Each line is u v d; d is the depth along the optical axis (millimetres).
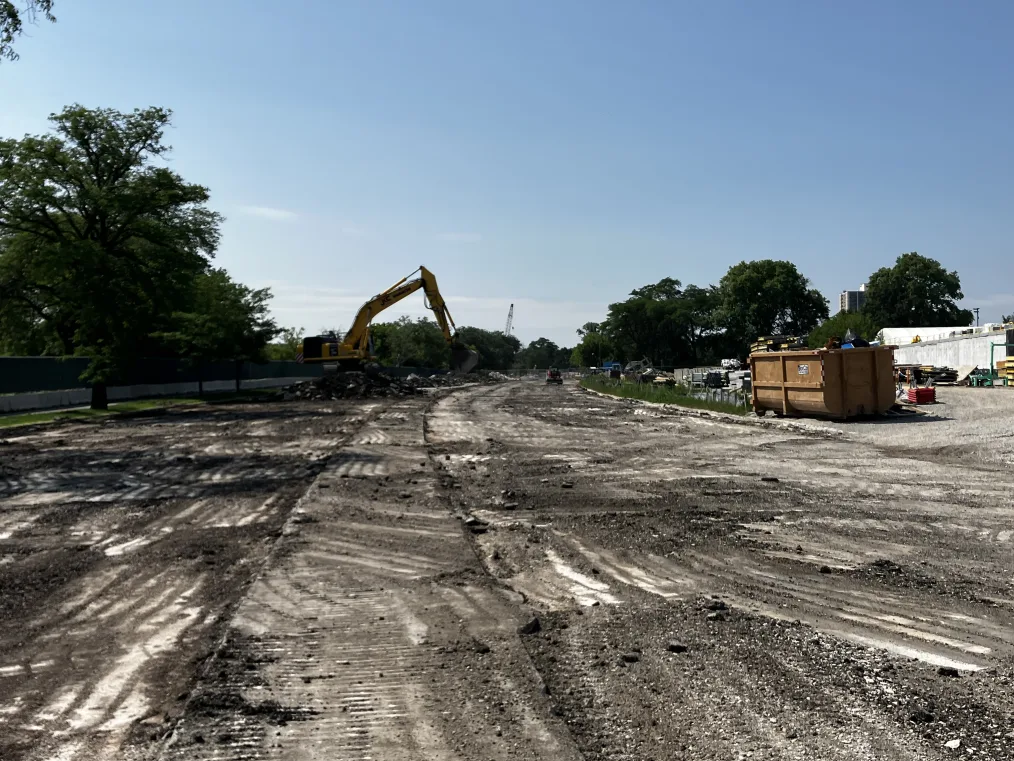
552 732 4715
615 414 36000
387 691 5355
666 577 8367
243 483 15398
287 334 88688
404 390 60625
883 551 9469
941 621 6832
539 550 9664
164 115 43875
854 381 27062
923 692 5293
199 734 4742
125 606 7520
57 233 40500
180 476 16531
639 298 142500
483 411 39062
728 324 124062
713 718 4906
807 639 6344
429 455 19875
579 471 16891
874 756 4418
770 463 17766
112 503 13398
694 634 6473
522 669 5695
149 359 54625
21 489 15180
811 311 117250
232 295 55781
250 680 5559
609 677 5578
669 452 20219
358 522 11242
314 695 5301
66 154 41062
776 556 9250
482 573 8492
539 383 100375
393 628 6660
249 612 7117
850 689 5340
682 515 11805
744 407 33062
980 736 4645
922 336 66500
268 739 4684
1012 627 6668
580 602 7477
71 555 9680
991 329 55312
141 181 42438
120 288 39906
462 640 6348
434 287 64188
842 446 20922
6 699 5434
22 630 6875
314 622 6836
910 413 27922
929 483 14680
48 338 45188
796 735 4672
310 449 21484
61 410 39844
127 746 4715
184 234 44156
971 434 21297
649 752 4484
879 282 105250
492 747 4547
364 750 4539
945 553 9359
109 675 5824
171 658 6145
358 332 62656
